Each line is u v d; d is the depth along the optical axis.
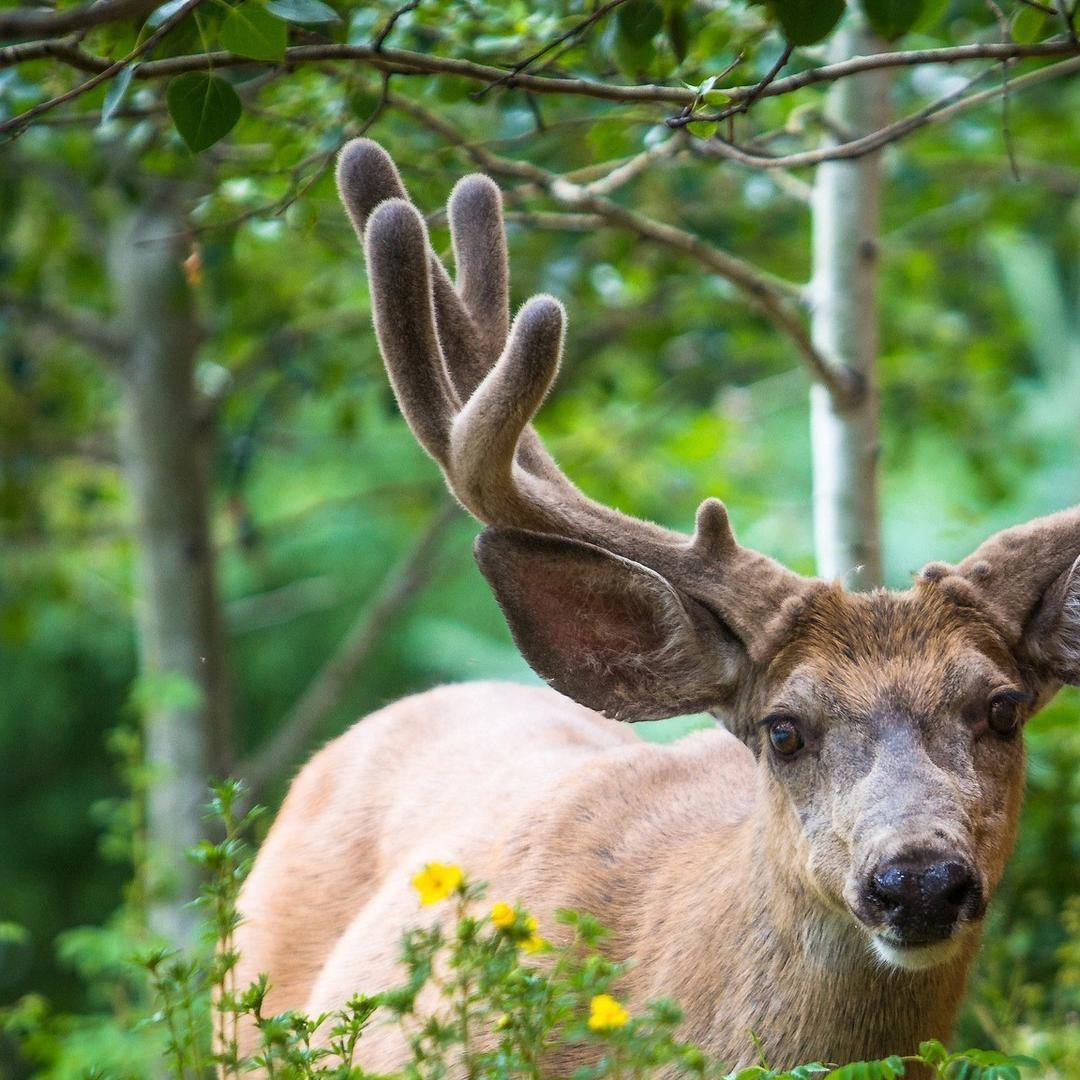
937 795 7.36
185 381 17.56
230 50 8.15
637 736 11.81
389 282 8.17
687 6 9.91
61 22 6.10
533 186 11.77
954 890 7.07
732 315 16.67
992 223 17.94
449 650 27.22
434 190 11.52
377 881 10.57
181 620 17.44
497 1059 7.00
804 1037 7.96
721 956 8.23
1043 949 12.24
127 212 16.89
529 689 11.73
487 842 9.75
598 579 8.45
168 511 17.50
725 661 8.42
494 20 10.80
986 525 20.78
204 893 7.97
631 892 8.94
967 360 19.05
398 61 8.75
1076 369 21.67
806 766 7.86
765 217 16.17
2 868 30.05
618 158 12.02
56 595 20.69
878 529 12.20
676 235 11.42
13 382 18.27
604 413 20.27
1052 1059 9.93
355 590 29.81
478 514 8.44
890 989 7.88
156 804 17.00
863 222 12.35
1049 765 12.97
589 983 7.27
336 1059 9.09
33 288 18.27
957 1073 6.94
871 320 12.34
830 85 12.48
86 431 20.08
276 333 17.42
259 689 29.92
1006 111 9.81
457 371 9.11
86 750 30.81
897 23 9.10
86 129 14.43
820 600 8.20
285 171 11.09
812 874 7.69
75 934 13.49
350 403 18.19
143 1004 13.03
